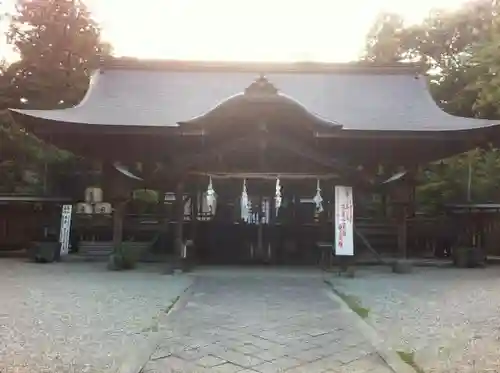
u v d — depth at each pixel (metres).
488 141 15.02
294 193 16.53
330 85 20.33
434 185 21.25
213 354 6.27
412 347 6.58
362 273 14.20
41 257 16.17
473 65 23.20
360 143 15.66
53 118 14.24
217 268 14.98
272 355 6.26
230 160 14.41
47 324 7.62
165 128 14.68
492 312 8.79
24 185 24.25
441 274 14.05
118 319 8.02
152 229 17.64
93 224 18.67
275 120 13.41
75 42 27.16
